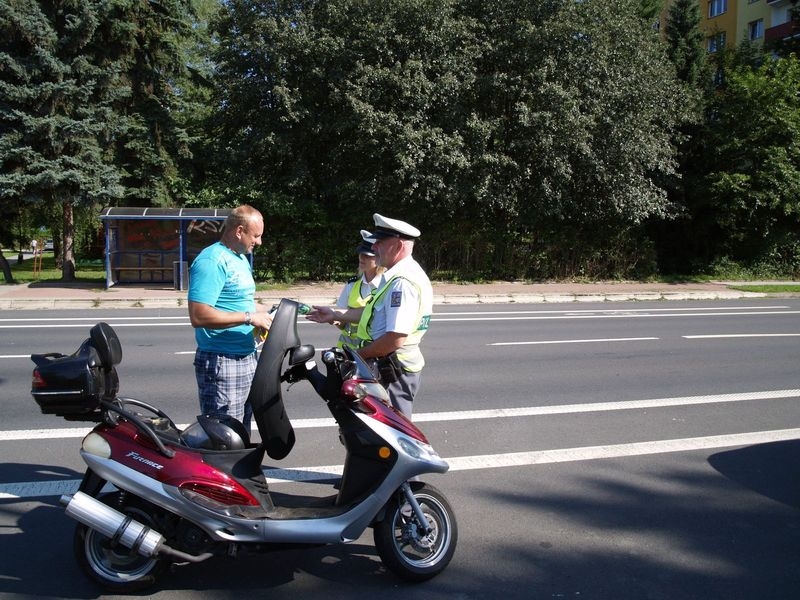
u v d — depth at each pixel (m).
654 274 22.52
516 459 5.41
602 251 21.91
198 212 16.78
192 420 6.18
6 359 8.80
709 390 7.82
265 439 3.57
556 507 4.50
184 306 15.18
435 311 15.01
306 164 19.30
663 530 4.19
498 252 20.95
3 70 16.17
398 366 4.09
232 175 19.09
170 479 3.30
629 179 19.06
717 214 22.42
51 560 3.70
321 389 3.60
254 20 18.59
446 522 3.62
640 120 18.38
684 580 3.59
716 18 44.00
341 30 18.19
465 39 17.83
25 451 5.38
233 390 4.09
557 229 21.23
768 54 23.94
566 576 3.62
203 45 24.77
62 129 16.31
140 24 19.08
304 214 19.00
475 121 17.20
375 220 4.07
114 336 3.56
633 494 4.74
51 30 16.41
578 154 18.36
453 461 5.34
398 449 3.46
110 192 16.86
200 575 3.60
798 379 8.46
